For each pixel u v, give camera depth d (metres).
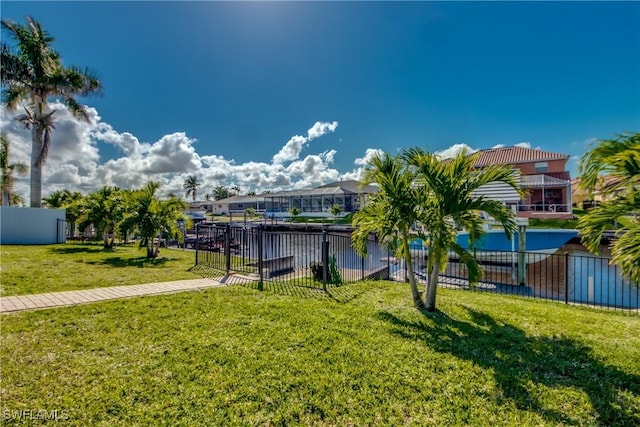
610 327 4.62
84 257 11.16
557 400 2.66
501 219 5.09
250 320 4.51
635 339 4.13
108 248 14.18
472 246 5.84
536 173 28.89
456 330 4.34
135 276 7.77
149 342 3.68
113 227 14.19
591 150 3.01
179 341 3.72
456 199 5.04
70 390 2.68
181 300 5.51
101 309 4.90
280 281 7.41
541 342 3.95
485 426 2.31
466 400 2.64
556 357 3.51
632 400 2.68
